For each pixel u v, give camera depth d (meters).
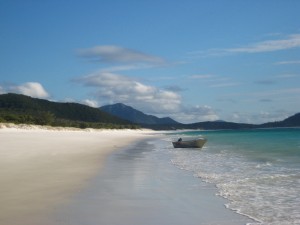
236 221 8.63
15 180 13.96
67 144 38.78
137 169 18.59
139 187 13.12
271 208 9.94
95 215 9.06
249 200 10.99
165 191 12.41
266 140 58.72
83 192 11.97
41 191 11.97
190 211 9.60
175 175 16.38
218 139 67.75
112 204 10.32
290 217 8.98
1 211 9.33
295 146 39.94
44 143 38.12
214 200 10.98
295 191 12.41
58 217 8.81
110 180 14.65
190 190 12.61
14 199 10.72
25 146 32.09
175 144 39.44
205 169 18.81
